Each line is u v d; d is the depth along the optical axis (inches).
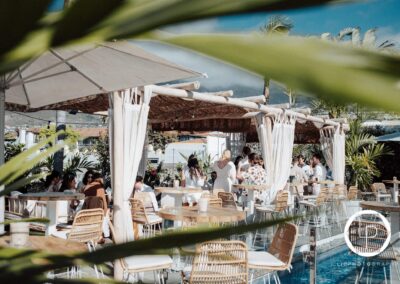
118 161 253.6
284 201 383.9
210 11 8.7
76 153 542.3
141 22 9.5
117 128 254.7
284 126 450.6
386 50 8.8
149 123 514.9
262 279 265.6
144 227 331.3
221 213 225.5
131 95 265.3
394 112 7.5
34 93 239.9
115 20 9.9
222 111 428.5
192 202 391.9
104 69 188.9
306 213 16.6
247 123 528.7
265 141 437.1
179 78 195.5
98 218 225.3
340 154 607.8
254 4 8.4
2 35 10.2
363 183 772.6
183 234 14.9
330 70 8.0
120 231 247.9
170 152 903.7
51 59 196.4
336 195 499.8
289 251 180.5
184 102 389.4
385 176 863.7
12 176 24.4
